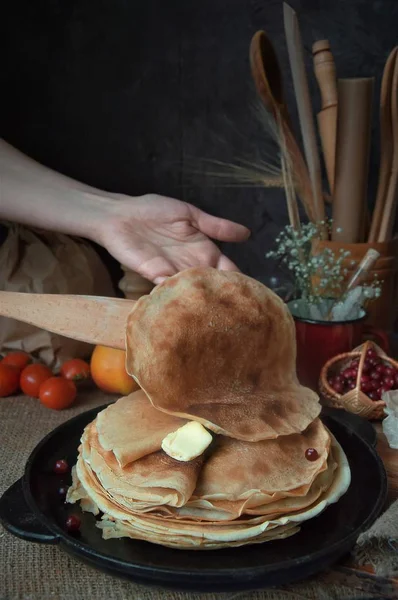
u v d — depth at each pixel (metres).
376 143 1.06
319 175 0.93
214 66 1.03
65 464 0.60
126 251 0.78
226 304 0.59
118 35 1.01
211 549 0.52
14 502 0.56
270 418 0.57
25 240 0.90
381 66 1.03
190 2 1.00
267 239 1.11
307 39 1.02
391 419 0.72
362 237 0.96
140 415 0.59
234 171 1.07
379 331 0.88
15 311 0.62
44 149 1.06
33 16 1.00
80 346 0.92
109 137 1.06
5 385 0.84
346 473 0.58
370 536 0.52
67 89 1.03
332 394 0.78
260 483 0.53
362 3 1.00
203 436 0.54
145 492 0.52
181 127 1.06
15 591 0.52
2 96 1.03
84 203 0.82
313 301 0.87
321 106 1.05
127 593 0.52
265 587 0.49
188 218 0.79
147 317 0.56
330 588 0.52
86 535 0.53
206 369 0.58
